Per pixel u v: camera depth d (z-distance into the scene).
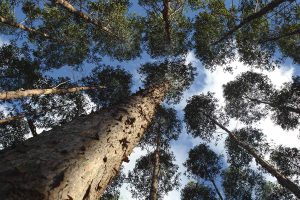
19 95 9.94
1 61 14.05
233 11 15.23
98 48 16.61
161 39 16.64
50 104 14.76
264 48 16.52
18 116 12.09
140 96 8.62
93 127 4.30
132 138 5.39
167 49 16.91
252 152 15.02
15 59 14.05
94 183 3.29
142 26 16.50
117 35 15.89
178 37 16.52
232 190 18.70
